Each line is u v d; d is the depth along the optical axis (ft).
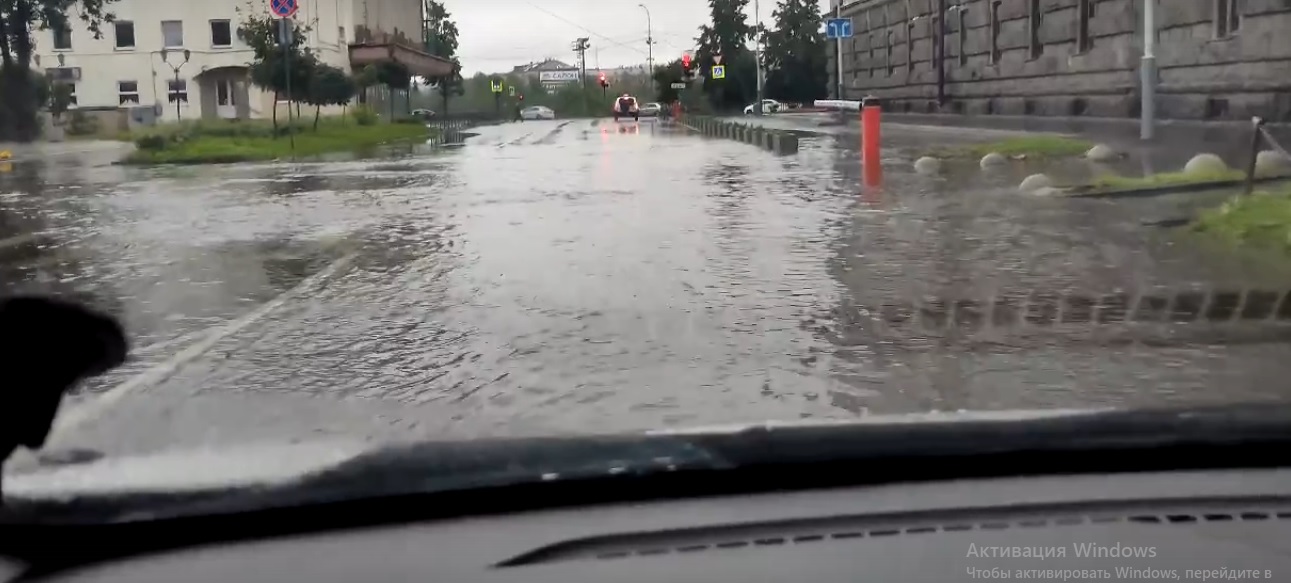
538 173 74.23
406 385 21.40
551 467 10.63
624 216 47.52
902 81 178.29
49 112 157.79
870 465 11.09
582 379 21.53
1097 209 46.03
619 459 10.73
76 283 34.14
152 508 10.12
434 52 322.55
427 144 126.41
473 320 27.32
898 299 28.96
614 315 27.48
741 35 282.97
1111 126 102.37
